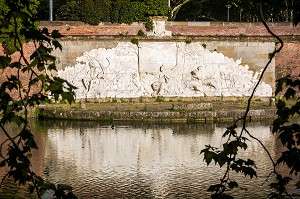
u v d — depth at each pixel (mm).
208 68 76000
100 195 34938
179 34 77562
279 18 85750
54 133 55750
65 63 73938
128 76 74250
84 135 54781
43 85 14227
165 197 34438
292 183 31922
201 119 62969
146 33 76312
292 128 14641
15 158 14844
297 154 14398
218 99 75188
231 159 14828
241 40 77000
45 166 42125
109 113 63219
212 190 15578
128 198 34406
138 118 62812
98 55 74250
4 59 14414
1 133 52344
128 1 76938
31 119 64250
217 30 78875
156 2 76500
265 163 41656
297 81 14945
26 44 68000
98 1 76438
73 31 75750
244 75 76875
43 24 74875
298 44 78125
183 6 110125
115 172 40594
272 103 70188
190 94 74938
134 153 46875
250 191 34594
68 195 15367
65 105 67000
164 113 62844
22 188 33938
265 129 57625
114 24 76562
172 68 75562
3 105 14492
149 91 74438
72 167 41906
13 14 13797
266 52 77625
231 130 15367
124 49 74812
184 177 39156
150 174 40062
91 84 73188
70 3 77312
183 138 53375
